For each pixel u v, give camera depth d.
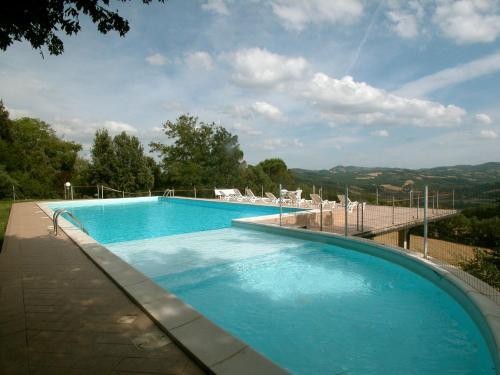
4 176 22.09
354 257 6.68
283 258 6.61
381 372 2.92
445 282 4.41
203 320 2.77
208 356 2.18
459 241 8.57
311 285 5.13
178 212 16.44
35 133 31.62
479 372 2.89
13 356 2.30
